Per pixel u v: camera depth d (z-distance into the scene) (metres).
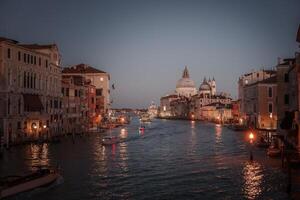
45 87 73.81
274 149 53.22
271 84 95.44
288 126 54.03
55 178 35.31
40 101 69.81
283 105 66.00
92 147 65.69
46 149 59.81
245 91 114.50
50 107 76.00
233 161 49.41
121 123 165.88
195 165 46.78
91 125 108.31
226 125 145.75
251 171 42.09
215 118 196.62
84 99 100.06
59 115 81.06
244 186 35.41
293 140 49.50
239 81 135.75
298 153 42.84
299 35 48.25
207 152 59.75
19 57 64.31
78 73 133.62
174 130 123.94
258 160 49.59
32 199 30.95
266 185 35.56
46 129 72.81
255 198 31.47
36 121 69.44
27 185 32.00
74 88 91.50
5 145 57.78
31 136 67.44
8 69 60.91
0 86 58.88
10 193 30.42
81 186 35.31
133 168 44.62
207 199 31.41
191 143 75.38
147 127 145.75
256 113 99.19
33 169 42.47
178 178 39.00
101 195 32.47
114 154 57.28
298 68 48.94
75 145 67.56
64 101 84.31
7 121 59.81
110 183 36.62
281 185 35.22
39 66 71.19
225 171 42.44
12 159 49.31
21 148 59.78
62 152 57.34
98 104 122.88
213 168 44.44
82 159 51.22
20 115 64.00
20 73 64.50
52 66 76.94
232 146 67.88
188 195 32.59
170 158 53.19
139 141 81.38
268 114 95.56
